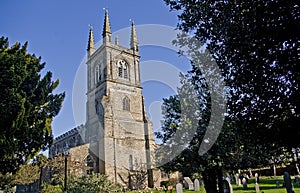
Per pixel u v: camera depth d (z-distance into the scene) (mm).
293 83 5480
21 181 27484
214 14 6922
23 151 16641
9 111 14648
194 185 24188
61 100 19469
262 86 5832
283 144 6199
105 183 23750
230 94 6816
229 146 8812
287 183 12883
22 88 16938
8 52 16875
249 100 6230
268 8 5531
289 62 5438
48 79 18750
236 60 6254
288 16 5359
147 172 38094
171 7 7922
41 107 18328
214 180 10711
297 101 5523
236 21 6195
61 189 24797
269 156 8477
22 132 15711
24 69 16328
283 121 5902
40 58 18922
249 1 5828
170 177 31516
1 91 14953
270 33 5527
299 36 5316
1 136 14414
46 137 18562
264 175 36844
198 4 7312
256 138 6547
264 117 6066
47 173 33562
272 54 5609
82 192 21359
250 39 5809
